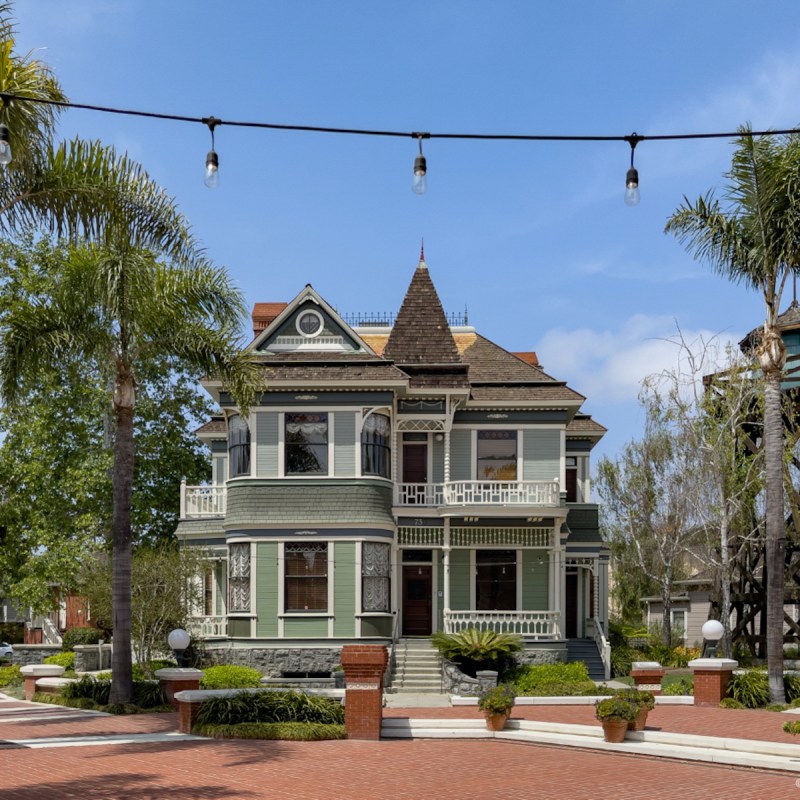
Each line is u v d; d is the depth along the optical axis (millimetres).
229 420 35375
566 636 39250
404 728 21922
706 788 16141
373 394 34406
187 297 26094
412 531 35812
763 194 26141
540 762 18562
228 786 15445
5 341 24812
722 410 38562
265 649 33312
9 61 17562
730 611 37781
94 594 32469
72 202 21000
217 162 13594
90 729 21672
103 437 42969
